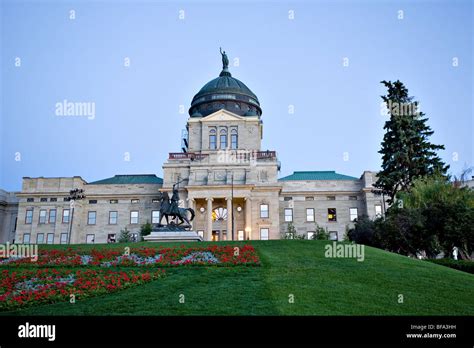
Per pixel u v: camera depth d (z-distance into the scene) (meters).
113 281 22.02
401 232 43.78
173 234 42.22
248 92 92.69
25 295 19.58
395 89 60.09
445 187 47.03
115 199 82.50
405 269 26.75
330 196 81.56
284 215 80.94
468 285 23.23
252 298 19.14
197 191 73.25
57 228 80.25
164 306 17.98
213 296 19.50
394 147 57.44
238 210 76.12
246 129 84.94
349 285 22.03
